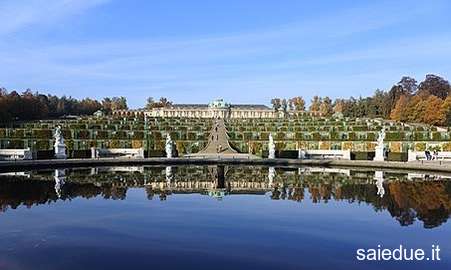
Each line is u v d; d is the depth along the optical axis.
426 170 42.94
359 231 18.97
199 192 29.09
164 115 194.50
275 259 15.55
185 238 17.88
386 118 153.75
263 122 113.00
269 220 20.83
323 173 41.97
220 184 33.19
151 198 26.66
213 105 197.50
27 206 24.03
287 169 46.31
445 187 31.31
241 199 26.39
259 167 48.72
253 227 19.55
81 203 24.95
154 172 42.03
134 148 64.81
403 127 99.56
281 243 17.30
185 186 31.95
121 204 24.69
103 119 114.25
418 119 126.69
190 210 23.08
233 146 75.69
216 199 26.41
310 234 18.53
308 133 81.56
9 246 16.95
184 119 123.50
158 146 70.25
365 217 21.50
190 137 82.25
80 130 79.69
